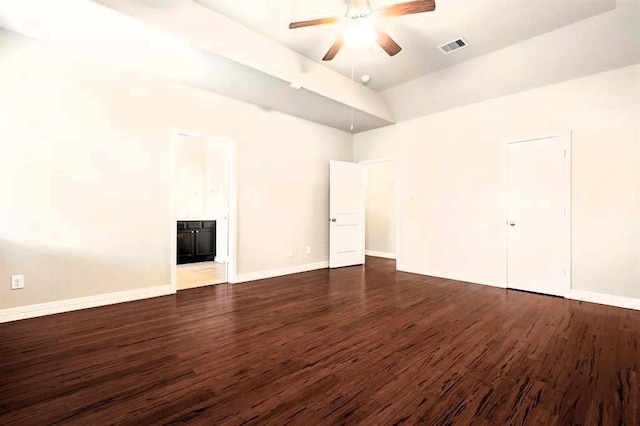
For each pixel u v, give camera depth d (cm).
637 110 318
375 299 352
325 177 551
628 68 323
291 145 494
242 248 436
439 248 478
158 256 356
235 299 348
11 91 267
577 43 318
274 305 327
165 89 359
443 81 423
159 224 356
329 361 205
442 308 320
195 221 595
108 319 279
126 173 332
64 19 246
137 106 338
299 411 153
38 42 279
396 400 163
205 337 241
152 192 351
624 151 325
